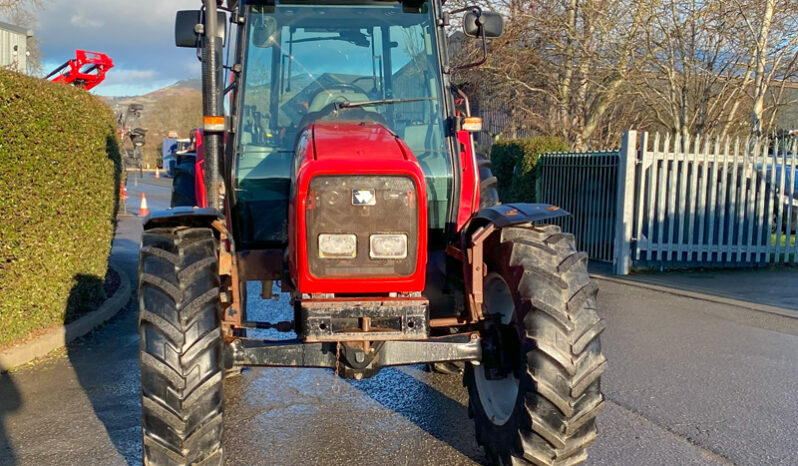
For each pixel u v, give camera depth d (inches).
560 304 138.2
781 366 233.6
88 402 197.6
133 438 172.7
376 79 180.4
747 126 675.4
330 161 134.3
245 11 176.2
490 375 148.3
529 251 145.7
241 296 172.7
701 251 425.4
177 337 129.3
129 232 629.9
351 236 135.2
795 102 782.5
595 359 137.4
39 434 174.9
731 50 631.8
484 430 158.1
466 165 174.9
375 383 220.8
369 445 171.8
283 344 138.1
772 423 184.2
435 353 141.3
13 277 231.6
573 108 681.0
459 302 170.1
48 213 248.1
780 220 435.5
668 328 284.8
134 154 1385.3
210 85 159.0
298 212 134.0
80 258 277.1
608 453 165.6
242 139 173.5
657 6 614.9
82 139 271.3
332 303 135.3
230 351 136.3
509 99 738.8
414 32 181.6
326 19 179.2
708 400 201.2
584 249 490.3
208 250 141.2
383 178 135.3
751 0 606.2
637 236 418.6
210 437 131.8
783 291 362.3
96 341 259.8
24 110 226.1
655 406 196.2
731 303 332.5
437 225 173.8
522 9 652.1
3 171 219.0
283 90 176.4
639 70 633.0
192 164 258.7
